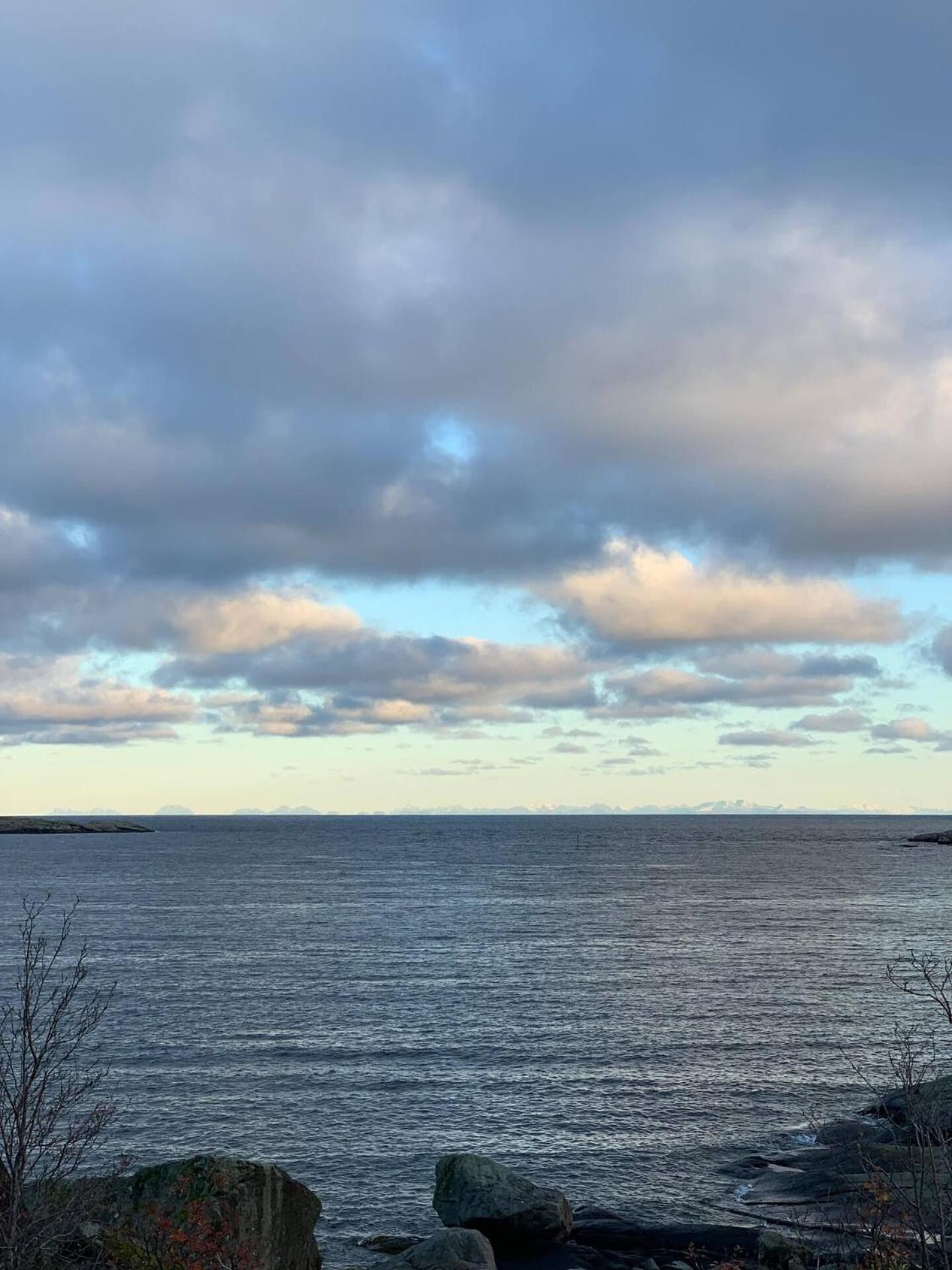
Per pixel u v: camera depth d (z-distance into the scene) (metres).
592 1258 29.34
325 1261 30.41
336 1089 46.31
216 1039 54.69
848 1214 26.42
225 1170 21.91
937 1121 19.25
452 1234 26.55
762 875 185.62
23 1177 15.04
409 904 129.12
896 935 98.88
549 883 165.75
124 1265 17.69
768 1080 47.88
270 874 186.25
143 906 125.38
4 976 68.69
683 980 73.56
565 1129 41.34
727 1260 28.23
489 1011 62.34
